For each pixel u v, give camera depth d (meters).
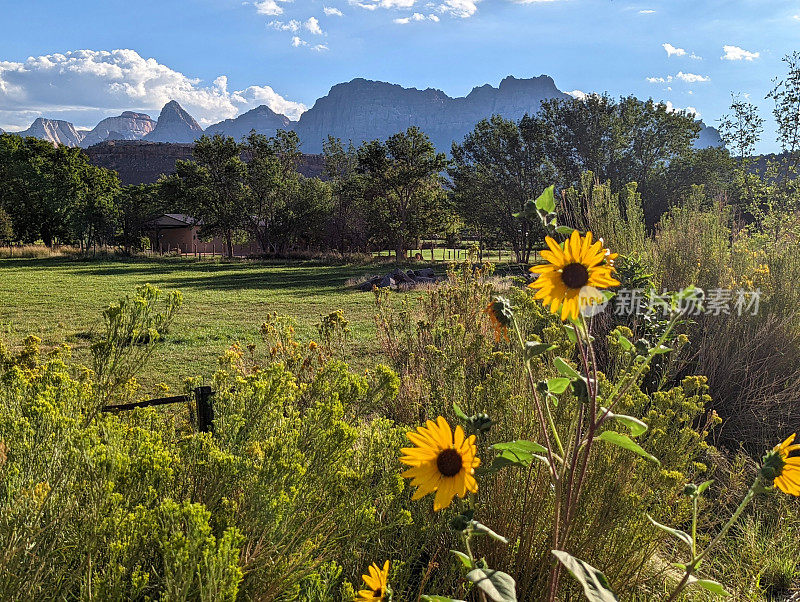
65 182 52.75
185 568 1.62
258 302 19.25
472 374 3.35
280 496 1.94
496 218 40.16
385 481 2.27
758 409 5.10
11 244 51.53
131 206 51.03
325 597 1.98
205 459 2.38
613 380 3.03
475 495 2.64
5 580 1.71
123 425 2.64
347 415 2.72
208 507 2.16
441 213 47.47
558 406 2.65
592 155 36.72
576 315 1.19
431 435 1.30
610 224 6.97
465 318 5.48
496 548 2.57
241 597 1.94
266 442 2.36
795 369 5.40
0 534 1.78
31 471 1.92
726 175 30.34
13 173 54.62
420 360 5.03
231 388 3.17
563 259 1.19
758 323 5.55
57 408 2.16
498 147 40.38
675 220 7.45
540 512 2.54
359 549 2.42
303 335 12.55
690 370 5.45
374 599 1.43
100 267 35.75
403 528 2.47
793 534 3.42
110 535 1.76
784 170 9.96
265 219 51.25
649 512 2.61
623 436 1.45
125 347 2.75
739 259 6.52
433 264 40.19
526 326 3.28
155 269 35.03
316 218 50.44
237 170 49.44
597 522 2.46
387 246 50.66
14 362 3.17
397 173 46.84
